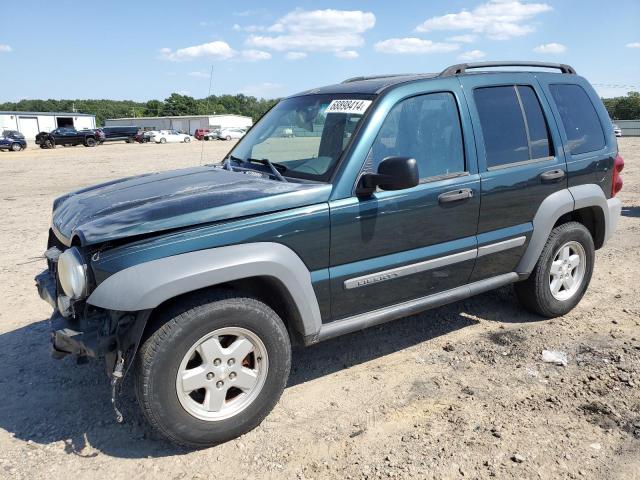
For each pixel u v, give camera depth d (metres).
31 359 4.36
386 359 4.26
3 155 33.38
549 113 4.60
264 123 4.54
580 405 3.53
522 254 4.53
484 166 4.11
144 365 2.90
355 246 3.53
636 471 2.91
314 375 4.04
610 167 5.05
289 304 3.36
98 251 2.99
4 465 3.07
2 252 7.59
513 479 2.87
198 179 3.84
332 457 3.10
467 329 4.77
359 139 3.54
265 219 3.21
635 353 4.21
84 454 3.17
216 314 3.03
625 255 6.87
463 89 4.11
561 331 4.67
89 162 25.50
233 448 3.20
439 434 3.27
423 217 3.78
